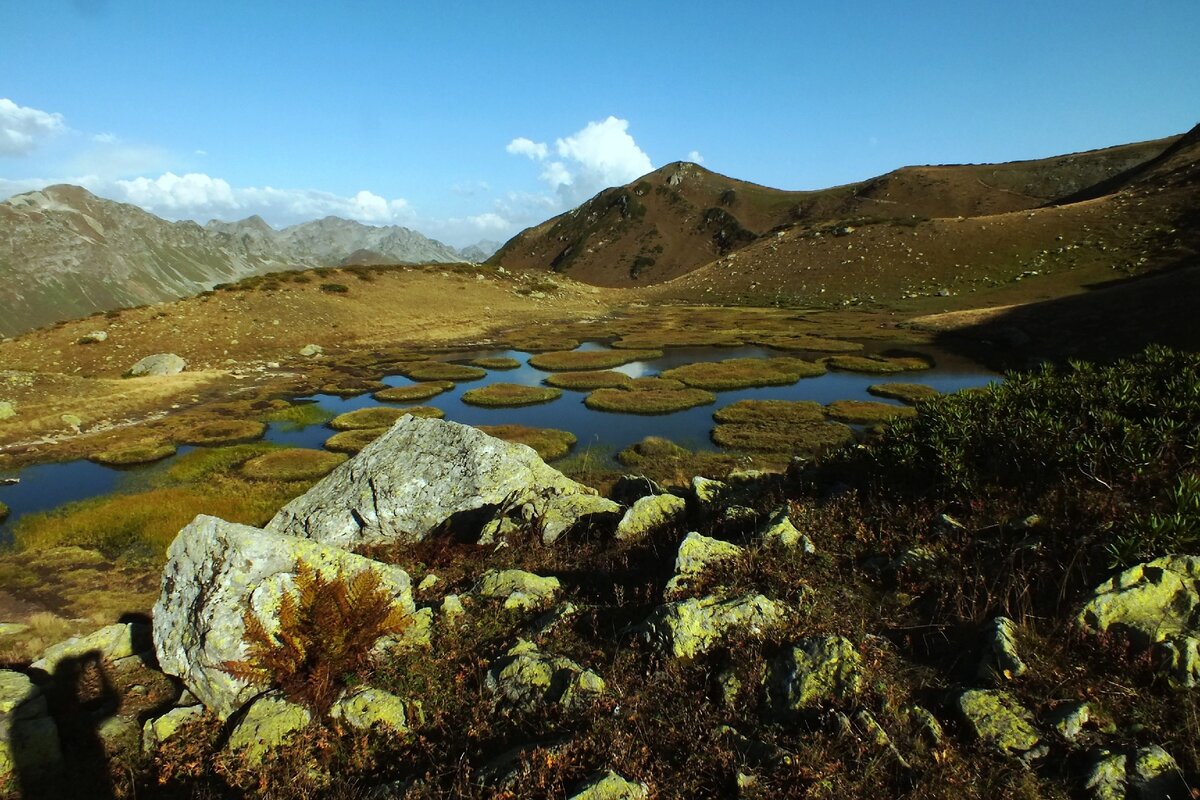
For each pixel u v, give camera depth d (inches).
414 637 388.2
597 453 1293.1
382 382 2175.2
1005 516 358.3
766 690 277.1
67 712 377.4
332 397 1963.6
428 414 1675.7
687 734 259.9
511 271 5059.1
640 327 3548.2
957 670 270.5
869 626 306.7
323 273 3762.3
